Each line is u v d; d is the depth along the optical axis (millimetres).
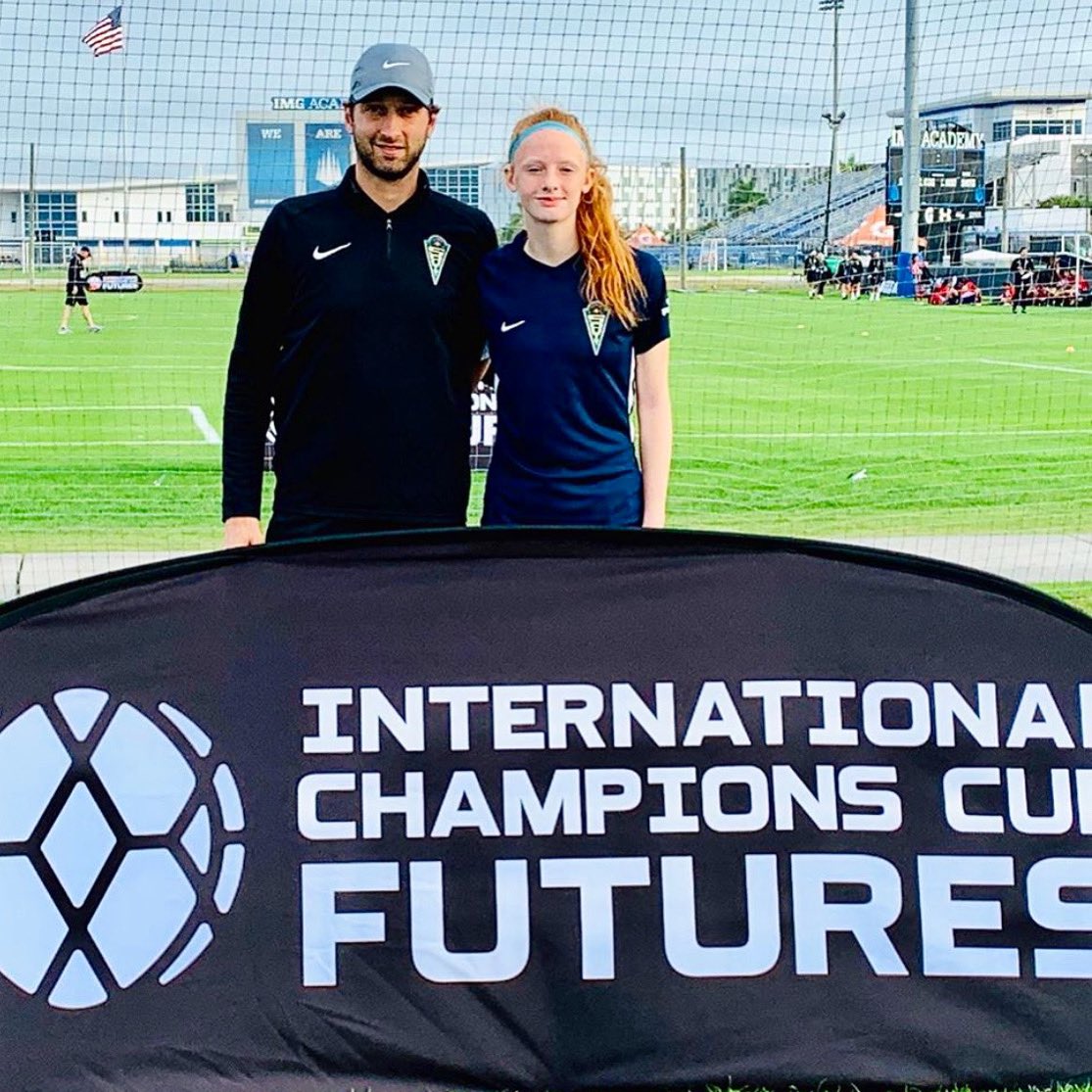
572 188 3703
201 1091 3090
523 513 3842
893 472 12406
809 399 18125
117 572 3305
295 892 3186
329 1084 3121
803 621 3361
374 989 3164
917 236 33406
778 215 36406
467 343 3941
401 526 3875
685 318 29312
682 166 20125
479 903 3203
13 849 3170
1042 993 3225
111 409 16656
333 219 3834
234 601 3320
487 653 3312
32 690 3236
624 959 3197
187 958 3154
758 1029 3178
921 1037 3186
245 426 4016
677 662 3324
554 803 3248
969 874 3260
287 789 3230
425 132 3826
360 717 3271
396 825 3227
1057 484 11789
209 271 34719
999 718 3334
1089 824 3297
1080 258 33531
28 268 34344
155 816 3205
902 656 3354
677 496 11336
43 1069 3078
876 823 3273
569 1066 3156
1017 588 3387
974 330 28031
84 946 3148
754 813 3266
